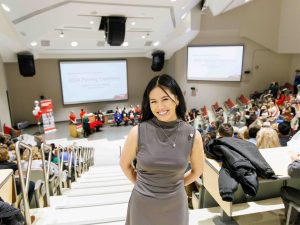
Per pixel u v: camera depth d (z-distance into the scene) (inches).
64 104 545.6
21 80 512.7
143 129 58.4
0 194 84.5
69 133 488.7
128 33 387.9
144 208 59.0
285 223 102.3
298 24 453.1
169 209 59.1
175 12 302.2
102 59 550.0
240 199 104.7
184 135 58.0
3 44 347.9
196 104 560.4
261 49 507.5
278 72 523.2
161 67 523.2
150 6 267.3
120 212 116.0
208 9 496.7
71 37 378.0
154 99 56.9
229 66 517.3
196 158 61.2
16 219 76.0
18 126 504.4
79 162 250.5
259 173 88.7
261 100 448.8
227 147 96.4
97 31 361.1
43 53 482.0
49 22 283.6
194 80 548.7
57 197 145.3
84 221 106.2
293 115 254.1
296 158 96.4
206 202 118.0
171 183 58.2
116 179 207.5
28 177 104.9
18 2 222.7
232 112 439.2
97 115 522.0
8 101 462.3
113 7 261.7
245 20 490.0
